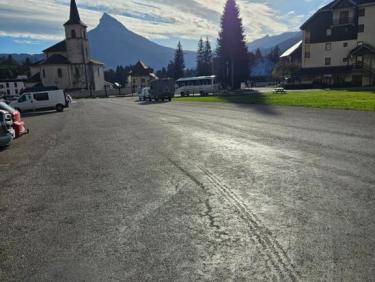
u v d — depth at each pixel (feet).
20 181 23.45
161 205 17.17
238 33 224.33
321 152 26.66
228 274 10.80
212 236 13.47
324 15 182.29
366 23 170.09
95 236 13.96
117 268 11.44
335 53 181.16
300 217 14.74
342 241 12.43
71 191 20.35
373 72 166.20
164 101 129.08
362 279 10.14
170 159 27.50
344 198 16.63
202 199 17.72
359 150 26.53
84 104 146.72
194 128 44.96
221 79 227.20
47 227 15.15
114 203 17.81
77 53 271.49
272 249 12.18
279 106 69.87
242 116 55.72
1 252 13.02
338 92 105.70
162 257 12.03
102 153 31.78
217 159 26.58
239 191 18.66
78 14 270.67
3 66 482.69
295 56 231.50
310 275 10.48
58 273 11.32
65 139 43.09
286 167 23.04
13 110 47.55
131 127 50.62
